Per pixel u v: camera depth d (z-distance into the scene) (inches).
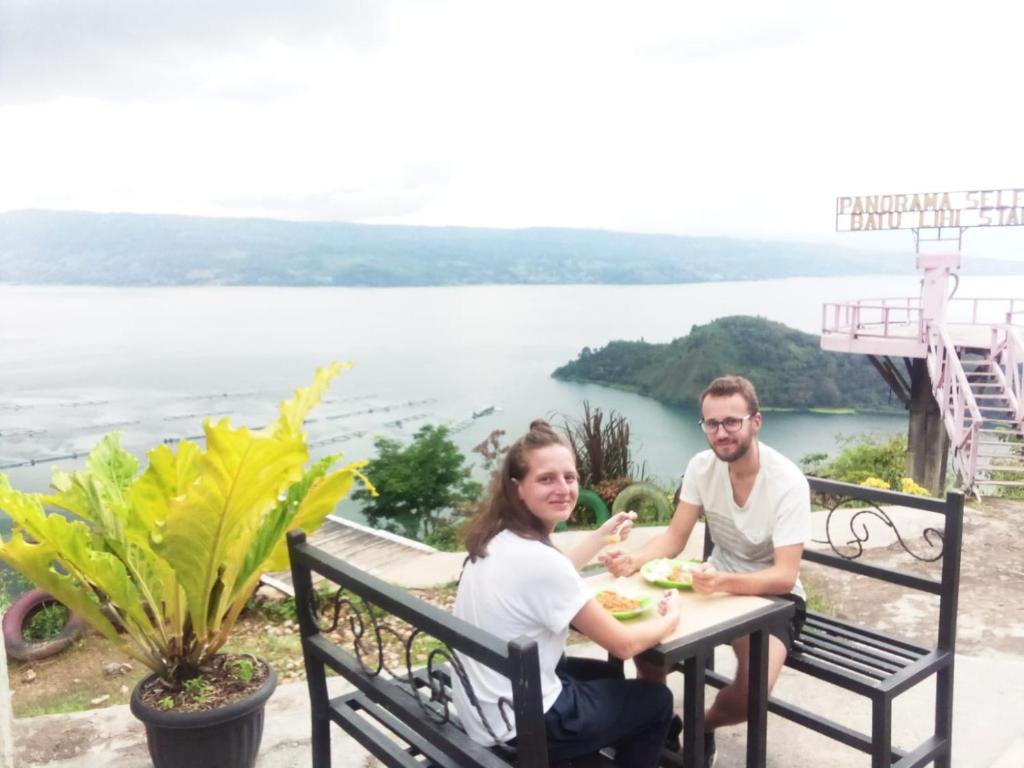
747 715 110.7
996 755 134.6
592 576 118.7
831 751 135.1
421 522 488.7
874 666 115.2
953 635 119.9
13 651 216.8
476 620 86.1
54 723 154.3
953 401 506.6
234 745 124.0
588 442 441.4
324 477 137.6
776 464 118.2
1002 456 428.5
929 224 628.1
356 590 91.8
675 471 535.2
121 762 139.8
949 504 118.1
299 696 162.7
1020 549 281.3
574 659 109.0
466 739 81.4
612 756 112.3
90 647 227.5
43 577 124.0
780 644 114.3
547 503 88.2
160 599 133.6
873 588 242.5
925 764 118.9
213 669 133.0
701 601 105.1
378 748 96.6
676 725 119.0
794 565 113.4
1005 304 580.1
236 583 134.1
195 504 114.2
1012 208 600.7
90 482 137.1
